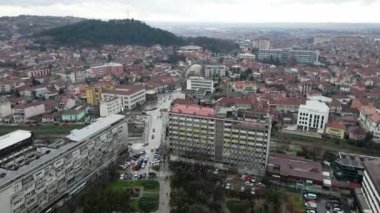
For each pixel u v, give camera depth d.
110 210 164.75
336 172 199.88
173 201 173.88
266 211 168.25
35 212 159.62
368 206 166.50
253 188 190.50
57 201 174.00
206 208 159.25
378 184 156.00
